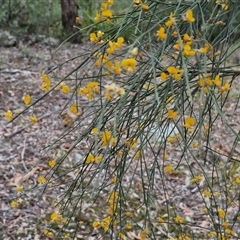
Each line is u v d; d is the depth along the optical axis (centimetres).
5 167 362
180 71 103
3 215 308
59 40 725
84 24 740
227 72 144
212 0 137
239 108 420
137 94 133
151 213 308
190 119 115
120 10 537
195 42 119
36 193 327
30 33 739
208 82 111
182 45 106
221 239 173
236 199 303
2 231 294
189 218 305
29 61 611
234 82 445
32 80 543
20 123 431
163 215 308
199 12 133
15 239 288
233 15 140
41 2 746
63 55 650
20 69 577
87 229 293
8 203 319
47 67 590
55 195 326
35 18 743
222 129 395
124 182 340
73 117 432
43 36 726
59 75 557
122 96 108
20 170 359
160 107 132
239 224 283
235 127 397
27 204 317
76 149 379
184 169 354
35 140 402
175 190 337
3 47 675
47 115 445
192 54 104
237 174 325
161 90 133
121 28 126
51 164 157
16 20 746
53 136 409
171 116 121
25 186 338
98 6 769
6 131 416
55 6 778
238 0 139
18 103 480
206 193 181
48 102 477
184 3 135
